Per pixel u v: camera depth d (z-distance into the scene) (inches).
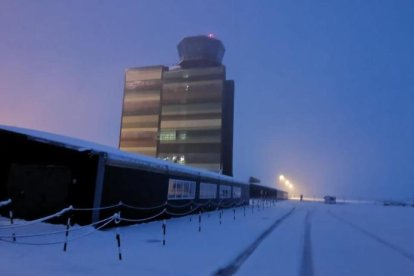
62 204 656.4
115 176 702.5
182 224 828.0
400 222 1173.7
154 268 375.9
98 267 366.9
